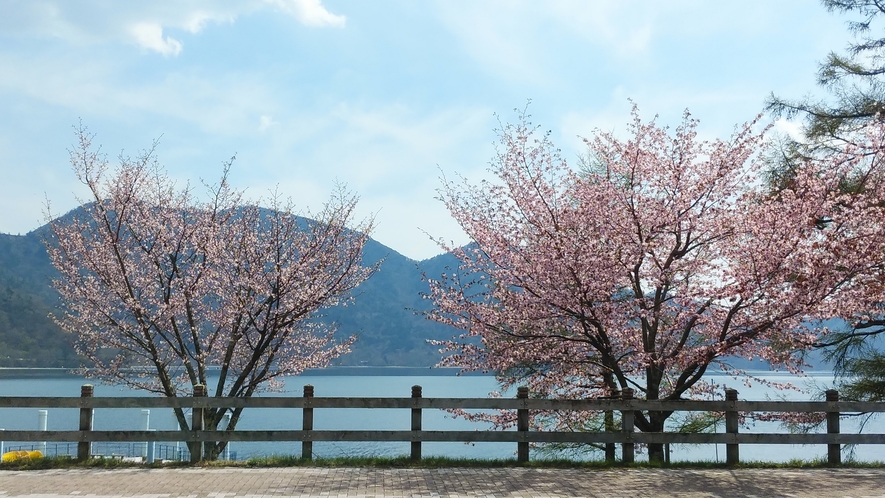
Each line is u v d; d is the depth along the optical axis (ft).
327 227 54.80
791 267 36.37
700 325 41.01
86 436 33.45
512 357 42.37
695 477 31.40
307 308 52.95
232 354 54.65
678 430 49.01
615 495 27.09
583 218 40.06
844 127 53.52
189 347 55.52
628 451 34.88
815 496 27.20
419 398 34.53
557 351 42.19
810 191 38.32
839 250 35.91
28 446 73.26
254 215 54.65
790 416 45.93
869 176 42.47
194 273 51.39
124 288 51.26
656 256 41.86
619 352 41.19
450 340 43.50
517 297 40.68
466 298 43.34
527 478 30.60
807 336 38.40
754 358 39.42
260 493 26.84
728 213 40.68
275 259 52.65
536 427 46.06
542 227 41.73
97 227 52.13
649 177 41.81
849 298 36.40
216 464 33.35
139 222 52.16
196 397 34.19
